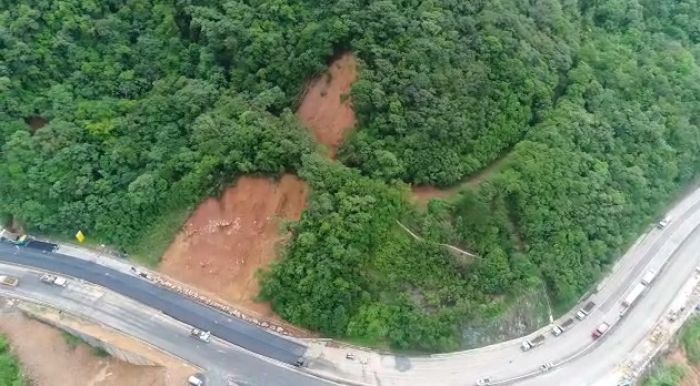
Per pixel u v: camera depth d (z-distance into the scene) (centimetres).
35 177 10881
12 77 11344
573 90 12162
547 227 10869
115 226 10956
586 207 11269
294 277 9994
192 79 11806
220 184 10638
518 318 10462
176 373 9669
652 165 12325
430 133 10462
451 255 10156
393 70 10506
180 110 11394
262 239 10419
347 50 10881
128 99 11775
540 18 12394
